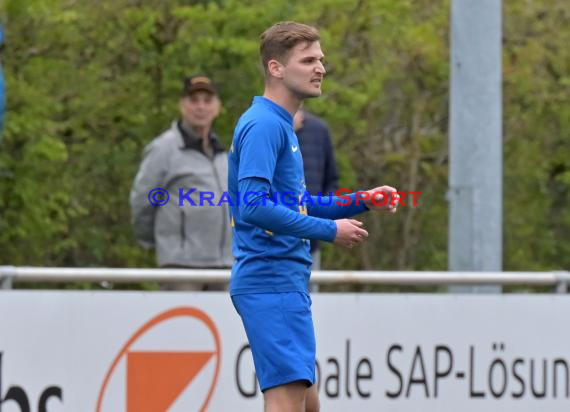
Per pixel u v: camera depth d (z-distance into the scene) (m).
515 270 54.56
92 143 45.72
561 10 52.62
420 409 21.77
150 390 20.02
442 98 51.28
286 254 15.66
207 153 24.52
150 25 43.94
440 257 51.22
